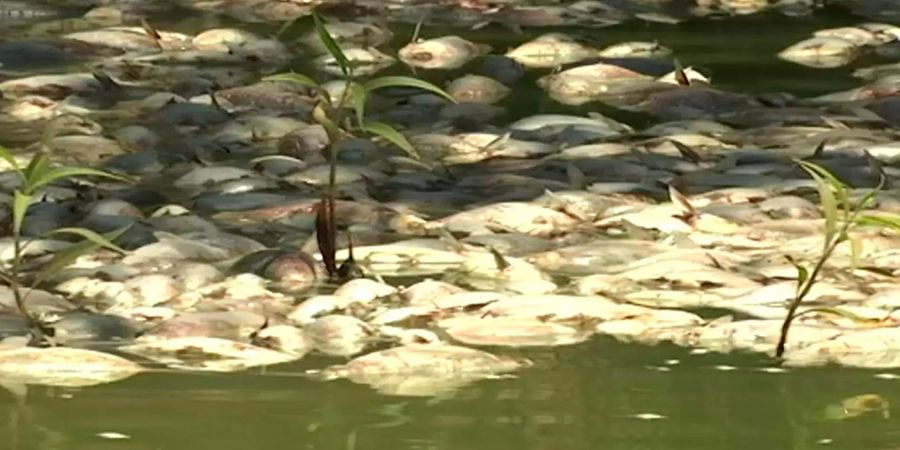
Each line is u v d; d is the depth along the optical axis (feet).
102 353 29.50
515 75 62.85
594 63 63.16
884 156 48.78
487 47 68.03
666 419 26.61
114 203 41.57
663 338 31.32
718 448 25.20
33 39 67.46
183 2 78.95
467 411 26.96
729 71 63.21
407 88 59.62
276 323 32.24
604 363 29.71
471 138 50.78
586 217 41.86
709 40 70.28
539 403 27.35
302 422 26.35
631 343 31.01
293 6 77.56
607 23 74.69
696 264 35.91
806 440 25.55
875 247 37.50
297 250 36.96
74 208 41.73
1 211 40.98
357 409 27.02
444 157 49.75
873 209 41.57
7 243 37.70
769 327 31.55
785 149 49.85
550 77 61.62
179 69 63.62
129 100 57.36
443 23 74.59
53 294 33.73
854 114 54.44
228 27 72.79
